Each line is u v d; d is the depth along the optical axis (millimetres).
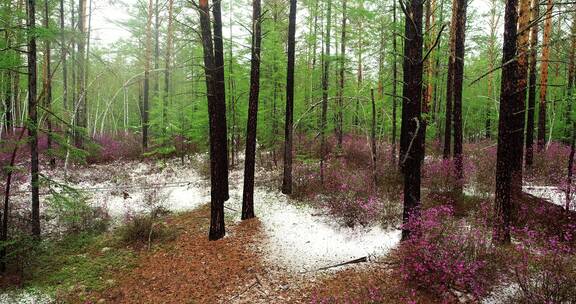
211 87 8516
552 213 8375
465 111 32219
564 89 21266
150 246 8789
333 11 16953
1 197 10586
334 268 7473
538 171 13000
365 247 8180
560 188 9328
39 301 6598
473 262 6012
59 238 9125
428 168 12773
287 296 6594
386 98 16969
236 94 16375
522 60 8508
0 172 13008
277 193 12188
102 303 6582
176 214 11102
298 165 14648
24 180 13188
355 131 22500
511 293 5734
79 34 8570
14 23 7902
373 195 10617
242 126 17172
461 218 8734
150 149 19672
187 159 18328
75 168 15906
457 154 11812
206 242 8898
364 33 16719
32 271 7520
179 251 8484
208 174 14992
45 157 16703
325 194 11328
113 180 14531
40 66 21172
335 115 16906
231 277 7332
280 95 17375
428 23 14141
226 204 11609
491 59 24891
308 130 18219
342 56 15508
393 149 14312
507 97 7105
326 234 9008
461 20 11820
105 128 38500
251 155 10039
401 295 6098
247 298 6598
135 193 13023
